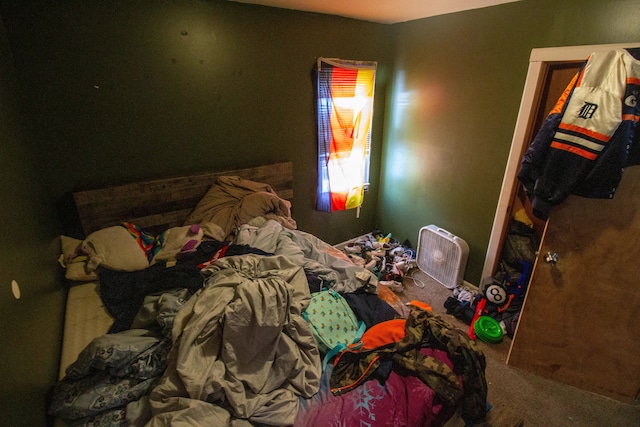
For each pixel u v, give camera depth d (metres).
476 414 1.35
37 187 1.65
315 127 2.85
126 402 1.16
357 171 3.20
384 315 1.65
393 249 3.28
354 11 2.45
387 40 2.99
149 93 2.04
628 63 1.40
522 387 1.93
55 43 1.72
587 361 1.86
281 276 1.60
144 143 2.12
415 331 1.47
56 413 1.09
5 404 0.81
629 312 1.68
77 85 1.83
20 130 1.55
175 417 1.01
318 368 1.32
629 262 1.62
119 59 1.90
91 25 1.78
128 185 2.06
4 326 0.87
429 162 2.93
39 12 1.65
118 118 1.99
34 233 1.39
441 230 2.87
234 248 1.95
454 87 2.57
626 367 1.77
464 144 2.60
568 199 1.66
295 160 2.84
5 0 1.57
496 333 2.25
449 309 2.58
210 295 1.34
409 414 1.19
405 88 2.99
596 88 1.46
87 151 1.95
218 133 2.38
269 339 1.25
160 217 2.22
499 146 2.37
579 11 1.82
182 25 2.03
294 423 1.14
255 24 2.29
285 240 2.07
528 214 2.56
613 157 1.44
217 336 1.23
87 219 1.97
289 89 2.60
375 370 1.33
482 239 2.64
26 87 1.71
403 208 3.33
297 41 2.51
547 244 1.77
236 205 2.32
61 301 1.64
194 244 2.03
